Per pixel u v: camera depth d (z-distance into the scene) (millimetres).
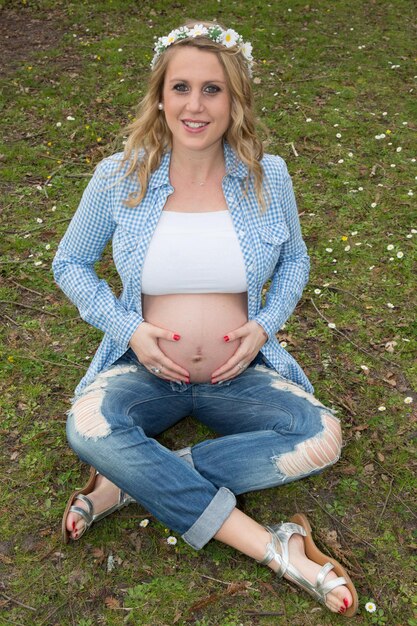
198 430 3045
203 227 2471
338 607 2258
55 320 3699
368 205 4680
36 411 3125
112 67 6871
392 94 6395
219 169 2537
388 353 3488
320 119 5895
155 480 2295
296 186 4902
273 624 2287
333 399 3219
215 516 2303
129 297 2566
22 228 4441
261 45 7426
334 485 2809
